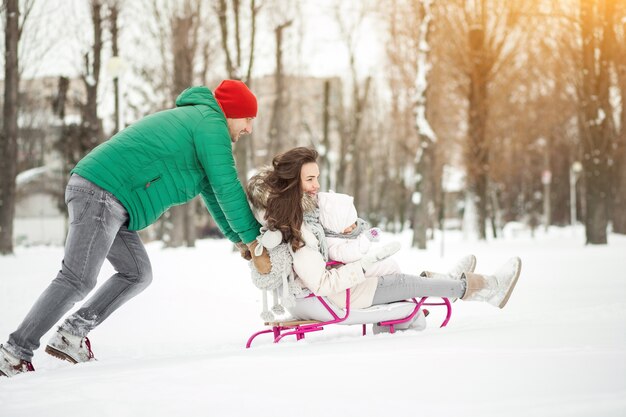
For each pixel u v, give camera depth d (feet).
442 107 101.76
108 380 9.78
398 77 111.96
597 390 7.60
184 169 13.24
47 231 166.09
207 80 92.43
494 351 10.04
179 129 13.16
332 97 138.82
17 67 68.69
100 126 90.94
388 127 160.66
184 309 22.66
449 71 91.66
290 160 13.71
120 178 12.60
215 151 13.25
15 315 22.52
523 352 9.86
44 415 8.02
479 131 92.02
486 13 88.69
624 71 70.74
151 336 17.72
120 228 13.51
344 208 14.19
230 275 34.86
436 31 88.79
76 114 107.14
